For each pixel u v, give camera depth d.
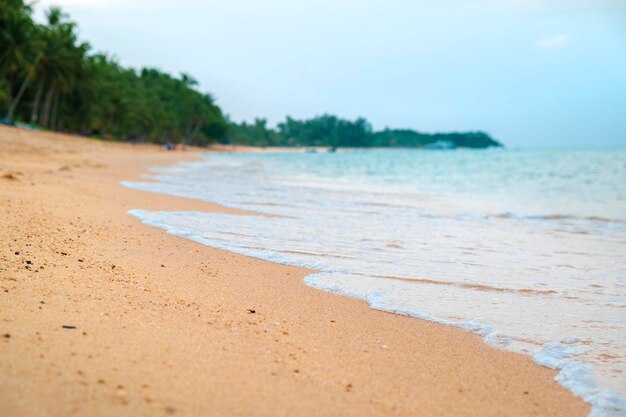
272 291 6.91
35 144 36.53
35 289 5.35
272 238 10.56
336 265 8.57
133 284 6.26
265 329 5.30
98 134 91.62
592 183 33.59
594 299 7.16
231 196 18.02
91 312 4.91
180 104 130.00
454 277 8.11
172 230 10.54
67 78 68.62
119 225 10.39
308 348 4.91
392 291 7.20
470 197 23.25
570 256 10.20
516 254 10.17
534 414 4.00
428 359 4.95
